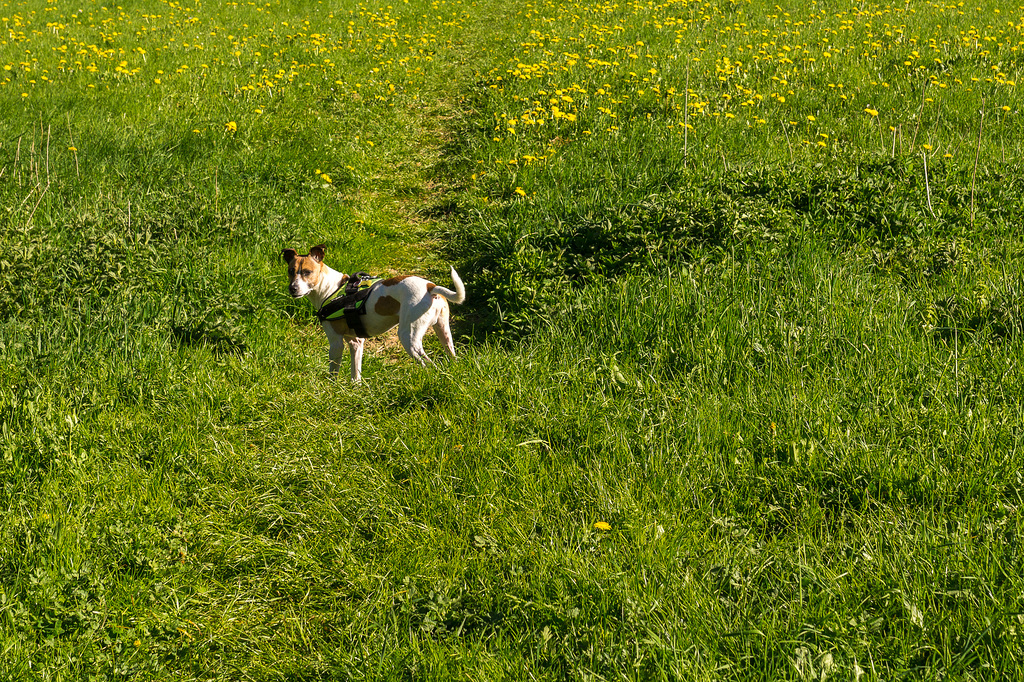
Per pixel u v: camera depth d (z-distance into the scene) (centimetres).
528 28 1812
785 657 293
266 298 677
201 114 1137
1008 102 1019
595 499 394
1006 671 281
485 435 454
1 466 419
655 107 1113
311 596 365
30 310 590
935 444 405
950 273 594
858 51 1320
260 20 1925
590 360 525
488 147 1028
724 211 673
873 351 498
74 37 1655
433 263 795
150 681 322
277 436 480
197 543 391
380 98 1284
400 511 403
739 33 1514
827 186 725
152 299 616
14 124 1029
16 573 359
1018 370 464
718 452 421
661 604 325
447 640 324
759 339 523
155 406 499
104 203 803
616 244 670
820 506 385
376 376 551
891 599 316
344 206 899
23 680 307
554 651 310
